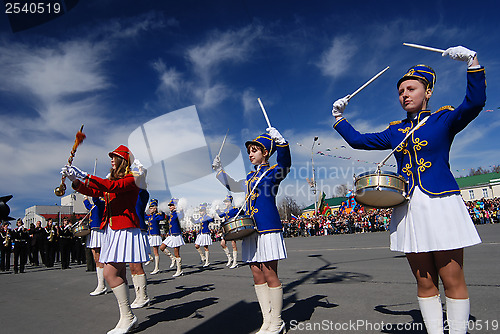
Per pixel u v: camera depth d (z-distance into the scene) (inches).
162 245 399.5
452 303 100.0
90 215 280.7
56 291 295.4
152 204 417.1
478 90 96.8
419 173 105.7
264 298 148.5
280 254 143.1
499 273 240.2
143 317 185.6
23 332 169.5
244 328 154.8
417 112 113.8
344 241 746.2
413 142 108.0
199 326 161.6
